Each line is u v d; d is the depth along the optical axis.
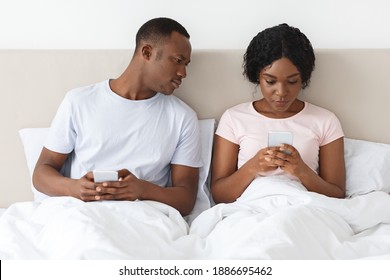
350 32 2.01
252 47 1.83
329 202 1.63
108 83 1.85
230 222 1.56
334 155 1.86
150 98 1.84
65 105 1.81
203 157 1.92
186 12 2.03
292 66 1.73
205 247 1.51
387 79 1.93
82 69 1.97
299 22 2.02
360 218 1.62
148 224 1.56
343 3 2.00
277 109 1.80
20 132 1.97
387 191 1.87
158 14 2.04
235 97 1.97
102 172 1.63
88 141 1.81
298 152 1.72
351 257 1.46
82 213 1.51
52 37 2.05
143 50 1.78
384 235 1.53
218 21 2.03
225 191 1.82
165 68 1.76
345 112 1.95
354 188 1.87
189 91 1.97
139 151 1.81
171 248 1.48
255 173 1.76
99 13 2.04
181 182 1.83
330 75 1.94
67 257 1.39
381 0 1.99
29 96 1.98
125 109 1.81
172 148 1.84
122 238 1.47
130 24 2.04
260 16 2.02
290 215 1.49
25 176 2.00
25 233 1.54
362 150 1.91
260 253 1.35
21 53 1.96
